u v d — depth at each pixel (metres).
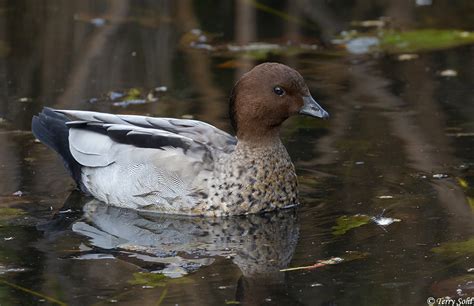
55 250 11.07
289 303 9.57
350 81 17.66
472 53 19.25
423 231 11.38
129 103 16.55
